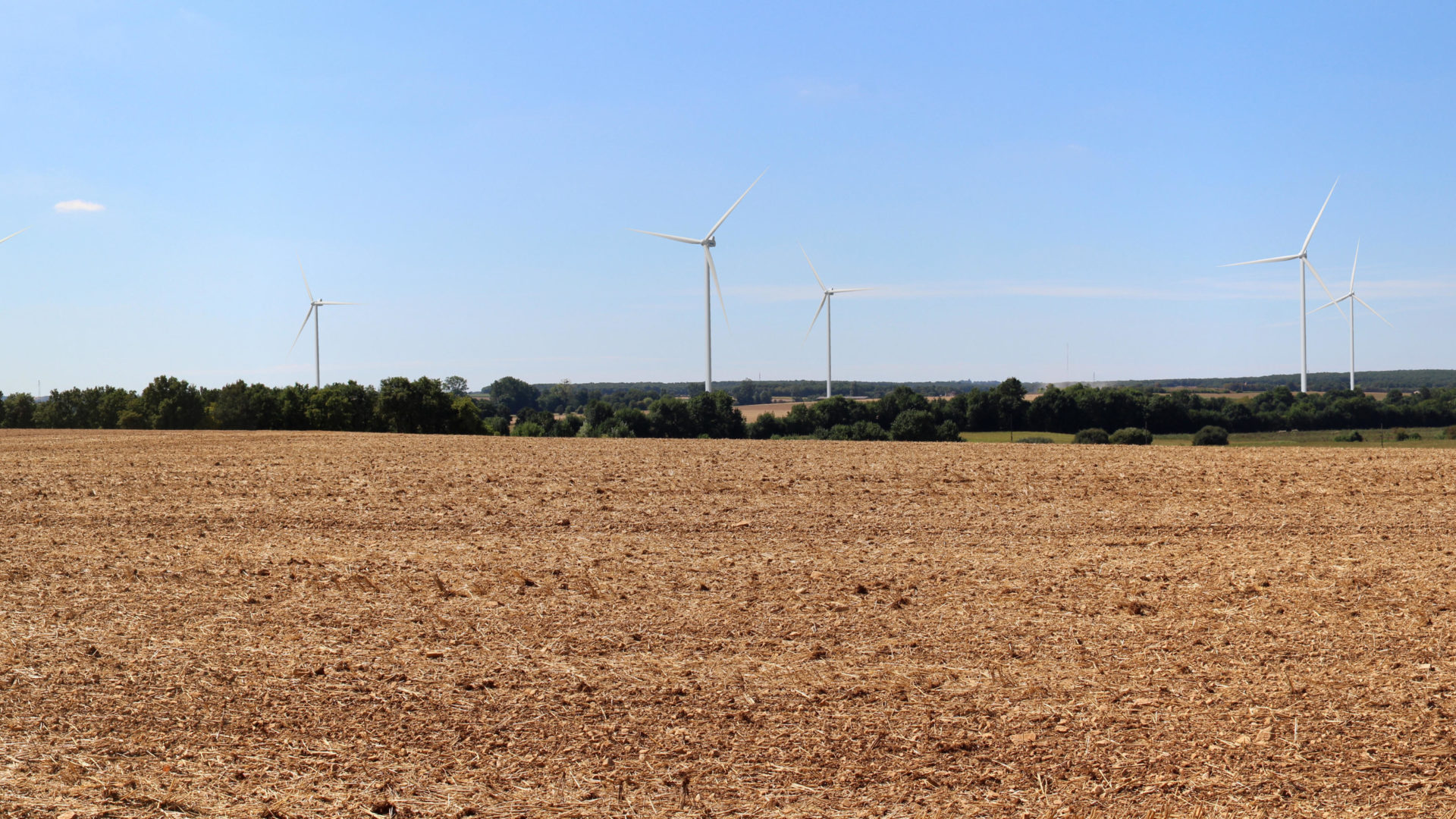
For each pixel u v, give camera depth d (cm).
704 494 1928
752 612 1019
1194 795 590
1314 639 895
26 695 761
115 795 590
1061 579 1172
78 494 1941
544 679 803
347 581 1168
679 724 709
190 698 757
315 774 626
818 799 594
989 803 585
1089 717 714
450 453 2841
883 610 1026
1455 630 911
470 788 609
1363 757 635
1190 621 966
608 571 1229
